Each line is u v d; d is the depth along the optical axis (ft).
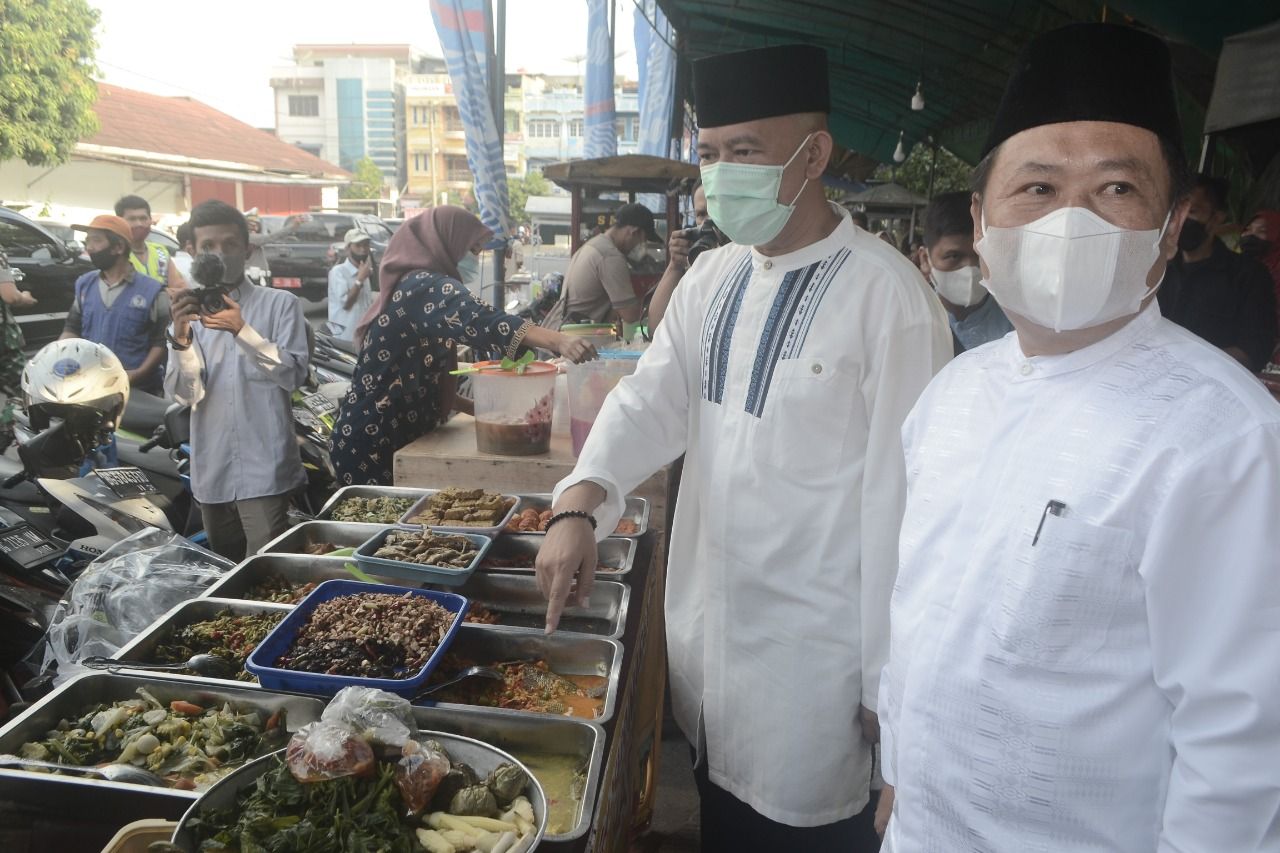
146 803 3.76
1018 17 21.65
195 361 9.41
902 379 5.06
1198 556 2.49
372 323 9.34
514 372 8.18
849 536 5.32
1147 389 2.75
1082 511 2.73
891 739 3.69
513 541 7.09
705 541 5.97
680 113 35.63
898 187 41.14
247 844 3.44
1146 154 2.83
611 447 5.80
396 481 8.49
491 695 5.14
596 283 16.76
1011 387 3.18
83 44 54.54
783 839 5.72
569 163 22.88
